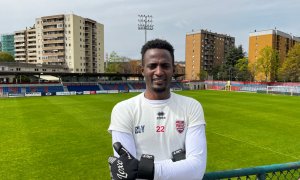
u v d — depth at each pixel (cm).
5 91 6169
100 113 3020
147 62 219
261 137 1873
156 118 218
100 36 13188
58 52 11862
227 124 2359
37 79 8031
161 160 212
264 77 9444
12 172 1195
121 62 12719
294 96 5534
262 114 2964
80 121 2498
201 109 228
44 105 3878
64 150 1532
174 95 233
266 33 10762
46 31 11912
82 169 1226
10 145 1647
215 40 13538
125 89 7756
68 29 11631
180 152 213
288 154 1481
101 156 1420
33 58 13312
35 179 1116
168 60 218
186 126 220
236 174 283
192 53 13162
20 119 2620
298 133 2005
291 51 7938
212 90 7881
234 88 7712
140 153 215
